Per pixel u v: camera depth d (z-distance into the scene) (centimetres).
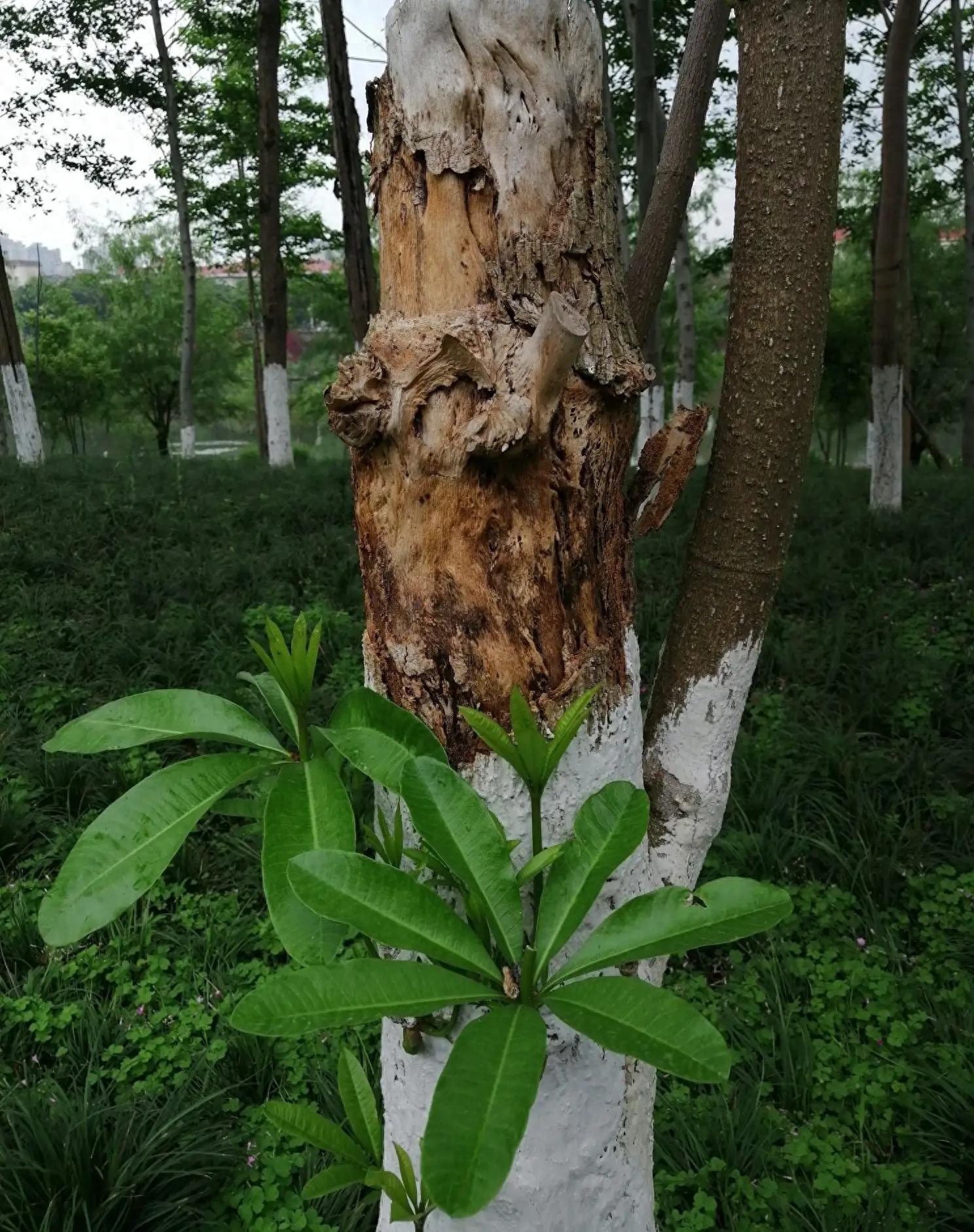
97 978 338
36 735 475
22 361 1277
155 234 3316
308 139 1888
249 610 616
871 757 439
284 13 1653
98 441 4053
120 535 782
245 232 2183
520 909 122
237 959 353
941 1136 269
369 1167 153
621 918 123
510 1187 149
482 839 123
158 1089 288
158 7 1652
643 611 625
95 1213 240
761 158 147
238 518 893
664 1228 249
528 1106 99
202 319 3409
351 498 960
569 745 140
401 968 117
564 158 136
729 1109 279
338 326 3184
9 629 582
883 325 939
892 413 946
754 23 145
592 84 141
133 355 3294
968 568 720
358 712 133
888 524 859
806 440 157
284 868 123
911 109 1664
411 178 137
